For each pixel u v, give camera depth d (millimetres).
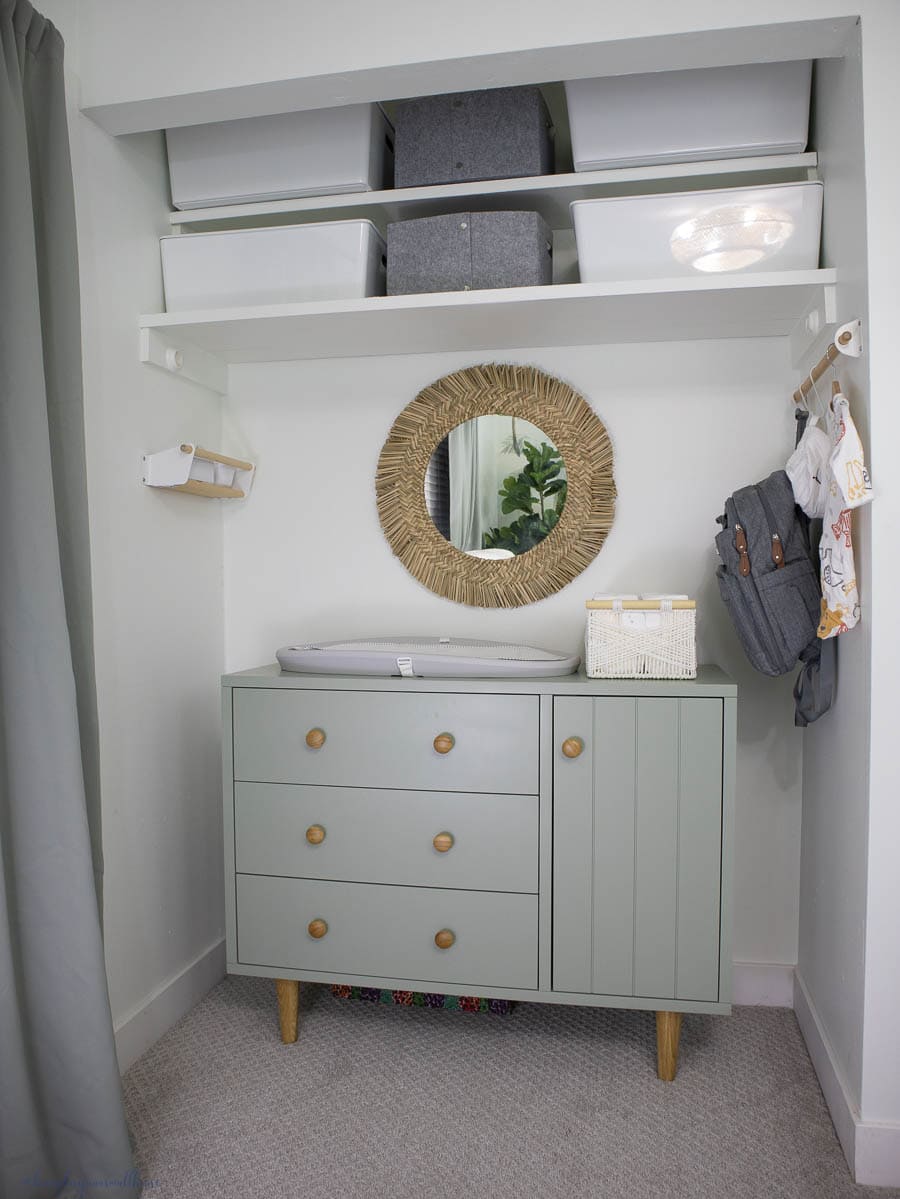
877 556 1526
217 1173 1576
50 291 1557
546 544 2268
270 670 2078
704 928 1801
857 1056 1597
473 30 1600
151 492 2072
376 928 1924
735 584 1878
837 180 1709
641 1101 1785
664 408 2229
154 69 1731
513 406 2270
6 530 1397
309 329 2082
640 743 1799
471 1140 1663
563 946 1850
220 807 2406
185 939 2197
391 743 1893
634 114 1861
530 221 1940
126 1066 1905
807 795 2104
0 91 1388
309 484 2414
